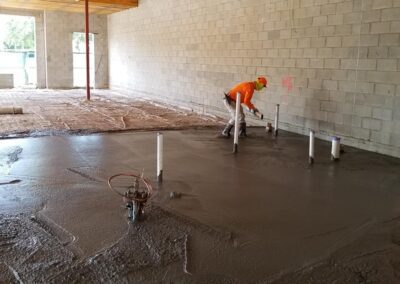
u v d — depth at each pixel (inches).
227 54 417.4
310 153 241.4
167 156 251.9
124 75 697.6
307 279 112.9
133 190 175.3
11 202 164.9
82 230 139.8
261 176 213.3
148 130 341.1
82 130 324.5
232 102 315.3
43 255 121.6
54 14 712.4
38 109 436.8
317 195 184.4
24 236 134.2
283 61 347.3
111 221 148.1
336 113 304.0
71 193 177.2
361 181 207.8
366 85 278.7
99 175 205.2
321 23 307.1
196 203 169.8
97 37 754.2
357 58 282.7
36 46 725.9
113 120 379.9
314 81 319.6
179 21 504.7
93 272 112.8
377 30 267.1
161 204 167.2
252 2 375.6
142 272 113.7
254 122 389.4
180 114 440.1
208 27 445.4
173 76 530.0
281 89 353.4
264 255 126.0
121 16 689.0
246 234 140.8
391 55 260.1
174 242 132.6
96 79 767.7
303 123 334.6
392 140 265.4
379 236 141.6
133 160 238.5
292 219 155.3
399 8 252.4
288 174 218.4
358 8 278.1
